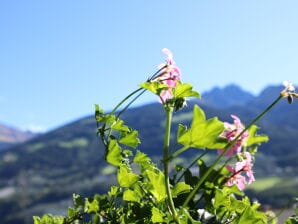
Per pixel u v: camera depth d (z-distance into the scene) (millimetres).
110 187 711
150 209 638
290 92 649
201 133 593
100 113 698
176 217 587
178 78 698
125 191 652
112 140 683
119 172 663
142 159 698
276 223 730
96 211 699
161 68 700
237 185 737
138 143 698
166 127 611
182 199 674
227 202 667
